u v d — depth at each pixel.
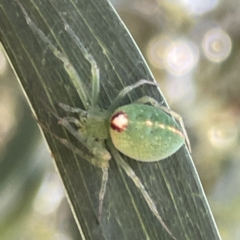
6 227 0.05
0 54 0.05
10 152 0.05
